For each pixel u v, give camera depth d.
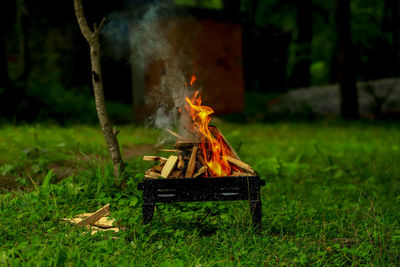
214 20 19.39
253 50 29.78
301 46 31.23
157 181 3.92
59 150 8.09
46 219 4.20
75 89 20.75
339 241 3.93
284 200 5.93
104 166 5.50
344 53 18.95
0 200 4.54
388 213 4.91
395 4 27.91
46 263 2.99
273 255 3.50
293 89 31.02
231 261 3.26
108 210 4.50
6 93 15.30
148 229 3.90
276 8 37.59
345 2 18.64
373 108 19.81
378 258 3.42
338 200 5.93
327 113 21.70
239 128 15.80
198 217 4.58
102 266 3.03
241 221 4.30
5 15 22.66
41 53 22.58
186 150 4.34
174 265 3.14
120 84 22.27
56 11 21.73
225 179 3.92
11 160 7.15
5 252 3.04
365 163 8.51
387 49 25.89
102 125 5.20
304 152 10.08
